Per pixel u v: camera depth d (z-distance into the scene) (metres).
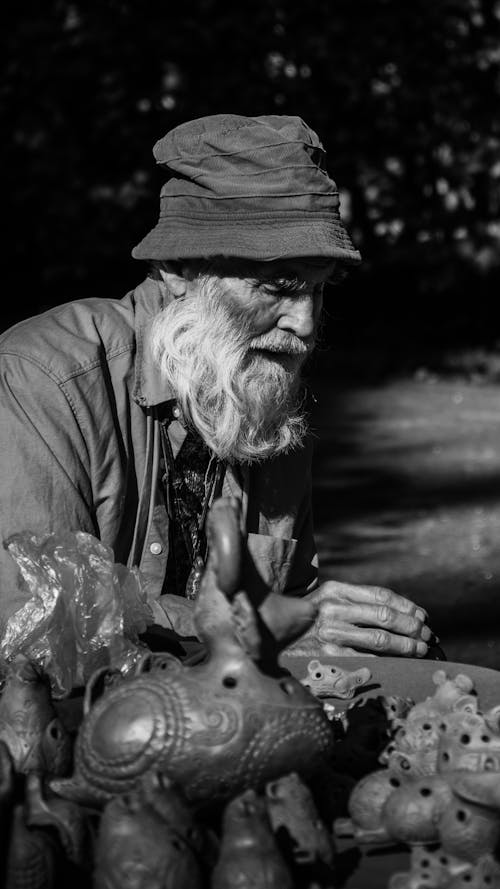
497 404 9.11
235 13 9.56
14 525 1.81
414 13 9.90
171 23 9.52
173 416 2.01
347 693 1.58
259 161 1.80
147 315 2.02
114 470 1.93
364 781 1.26
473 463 7.42
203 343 1.87
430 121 10.18
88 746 1.24
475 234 10.54
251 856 1.10
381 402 9.17
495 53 10.13
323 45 9.70
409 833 1.19
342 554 5.64
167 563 2.04
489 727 1.26
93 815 1.24
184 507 2.04
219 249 1.78
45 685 1.38
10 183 9.95
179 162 1.84
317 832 1.16
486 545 5.73
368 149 10.27
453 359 10.27
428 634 1.79
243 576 1.23
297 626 1.26
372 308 10.97
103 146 9.82
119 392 1.97
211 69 9.75
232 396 1.86
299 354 1.92
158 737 1.21
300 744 1.23
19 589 1.73
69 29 9.57
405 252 10.52
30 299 10.35
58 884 1.15
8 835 1.14
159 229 1.88
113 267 10.37
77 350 1.93
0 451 1.83
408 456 7.62
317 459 7.57
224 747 1.21
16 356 1.90
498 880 1.15
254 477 2.09
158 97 9.69
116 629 1.65
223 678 1.24
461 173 10.32
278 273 1.82
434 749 1.32
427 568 5.40
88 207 9.95
